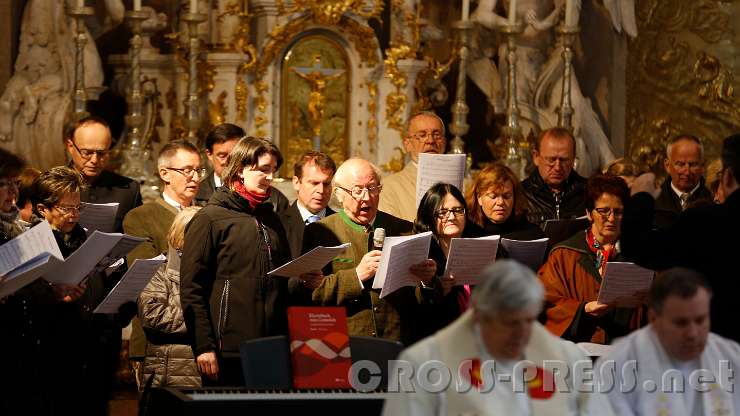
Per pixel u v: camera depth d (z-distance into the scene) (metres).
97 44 17.41
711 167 13.87
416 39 17.53
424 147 13.80
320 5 16.89
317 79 17.25
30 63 16.42
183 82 16.92
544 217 13.69
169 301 10.52
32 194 10.32
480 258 10.45
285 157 17.28
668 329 7.55
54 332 10.30
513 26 17.08
